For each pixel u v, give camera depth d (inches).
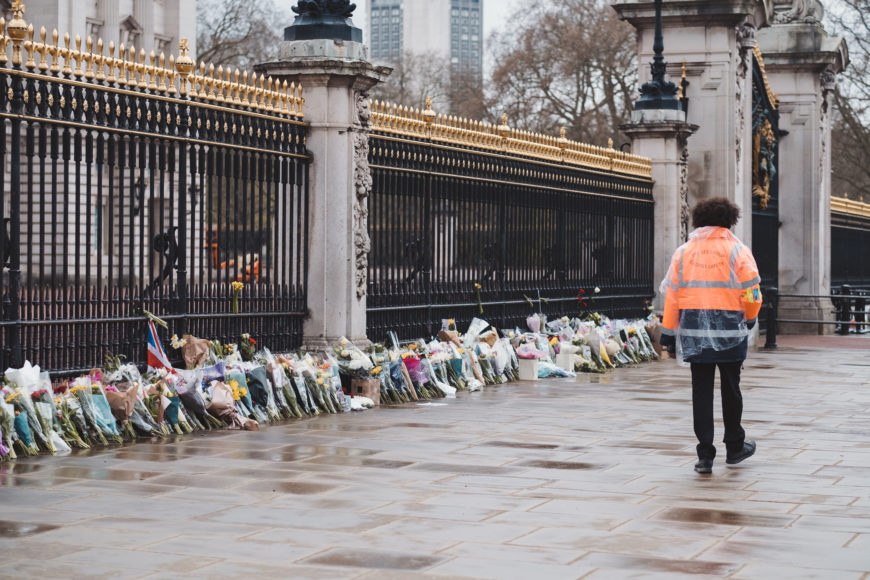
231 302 491.8
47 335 412.2
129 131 438.6
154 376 432.5
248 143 499.8
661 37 887.7
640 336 785.6
